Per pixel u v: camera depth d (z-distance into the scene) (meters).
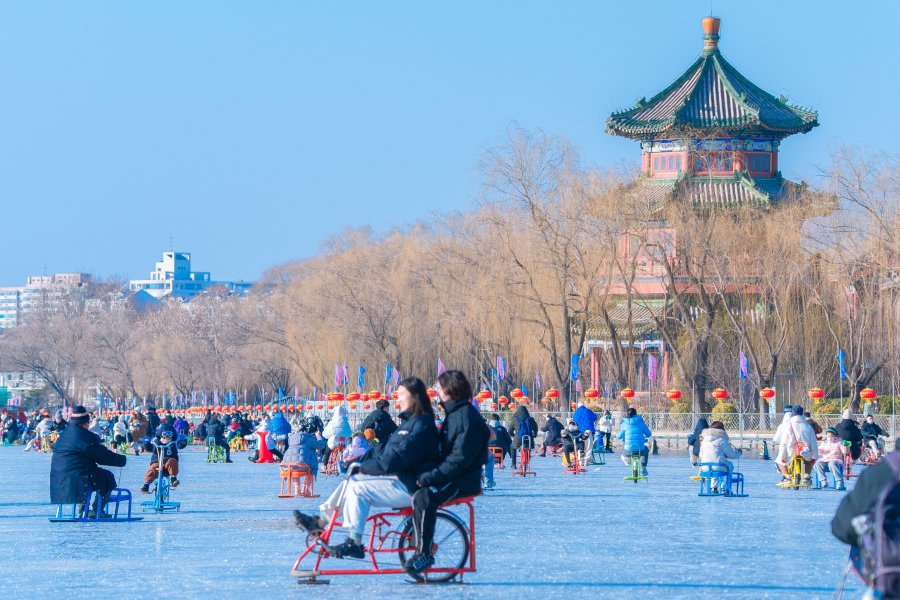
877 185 83.44
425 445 19.94
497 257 96.12
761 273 87.94
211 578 21.30
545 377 97.94
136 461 74.25
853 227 84.12
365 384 119.00
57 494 32.12
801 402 87.88
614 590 19.52
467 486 20.11
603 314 92.31
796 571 21.89
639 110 110.19
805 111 108.69
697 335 91.00
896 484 11.91
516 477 53.97
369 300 118.69
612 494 42.78
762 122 104.62
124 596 19.28
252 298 178.88
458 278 103.44
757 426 82.75
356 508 20.20
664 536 28.17
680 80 111.62
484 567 22.55
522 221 94.81
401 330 110.94
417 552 19.95
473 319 98.62
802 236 87.56
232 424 96.06
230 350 184.88
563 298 92.56
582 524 31.33
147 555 24.91
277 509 36.94
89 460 32.28
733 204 99.38
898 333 81.12
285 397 165.00
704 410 90.19
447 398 20.16
